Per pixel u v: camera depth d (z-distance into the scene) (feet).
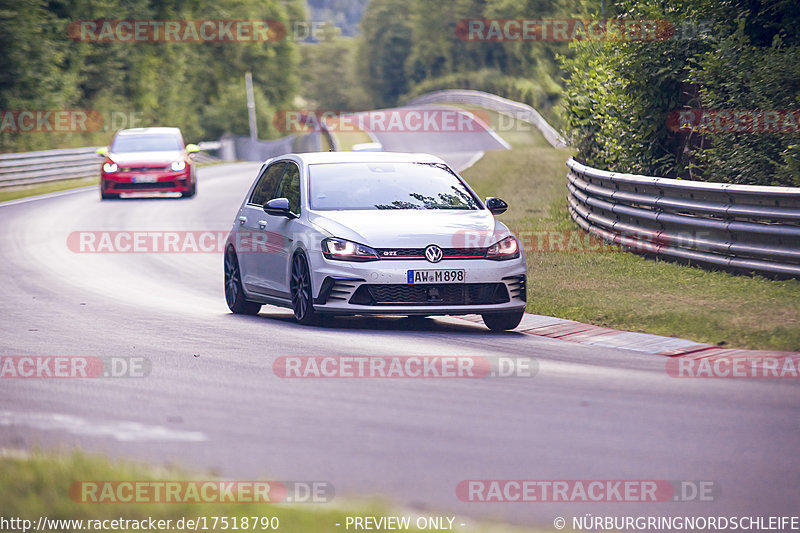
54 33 594.65
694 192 149.38
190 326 118.11
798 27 184.03
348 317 126.72
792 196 131.13
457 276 111.75
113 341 106.32
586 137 238.07
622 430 69.51
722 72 173.88
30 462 56.03
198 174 503.61
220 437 67.05
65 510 48.06
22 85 522.47
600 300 124.88
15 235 232.73
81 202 318.45
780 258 132.87
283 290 122.52
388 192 123.95
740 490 57.62
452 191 126.41
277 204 121.70
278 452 63.46
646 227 162.81
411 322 122.93
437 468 60.49
